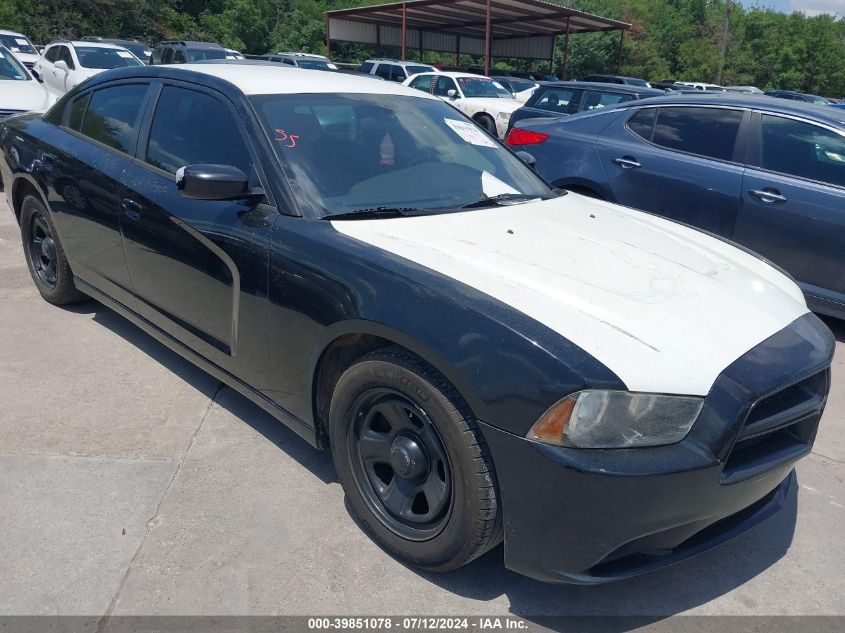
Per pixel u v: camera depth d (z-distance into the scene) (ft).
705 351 7.13
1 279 16.57
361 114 10.70
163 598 7.38
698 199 17.48
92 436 10.25
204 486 9.25
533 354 6.61
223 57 60.44
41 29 100.68
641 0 202.69
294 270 8.47
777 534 9.12
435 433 7.39
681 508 6.70
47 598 7.29
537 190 11.45
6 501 8.71
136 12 116.57
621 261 8.64
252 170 9.52
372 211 9.12
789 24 205.98
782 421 7.38
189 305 10.49
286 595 7.53
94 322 14.34
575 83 35.01
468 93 52.13
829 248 15.66
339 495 9.24
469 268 7.81
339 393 8.20
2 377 11.81
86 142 12.69
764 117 16.92
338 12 88.79
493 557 8.36
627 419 6.49
